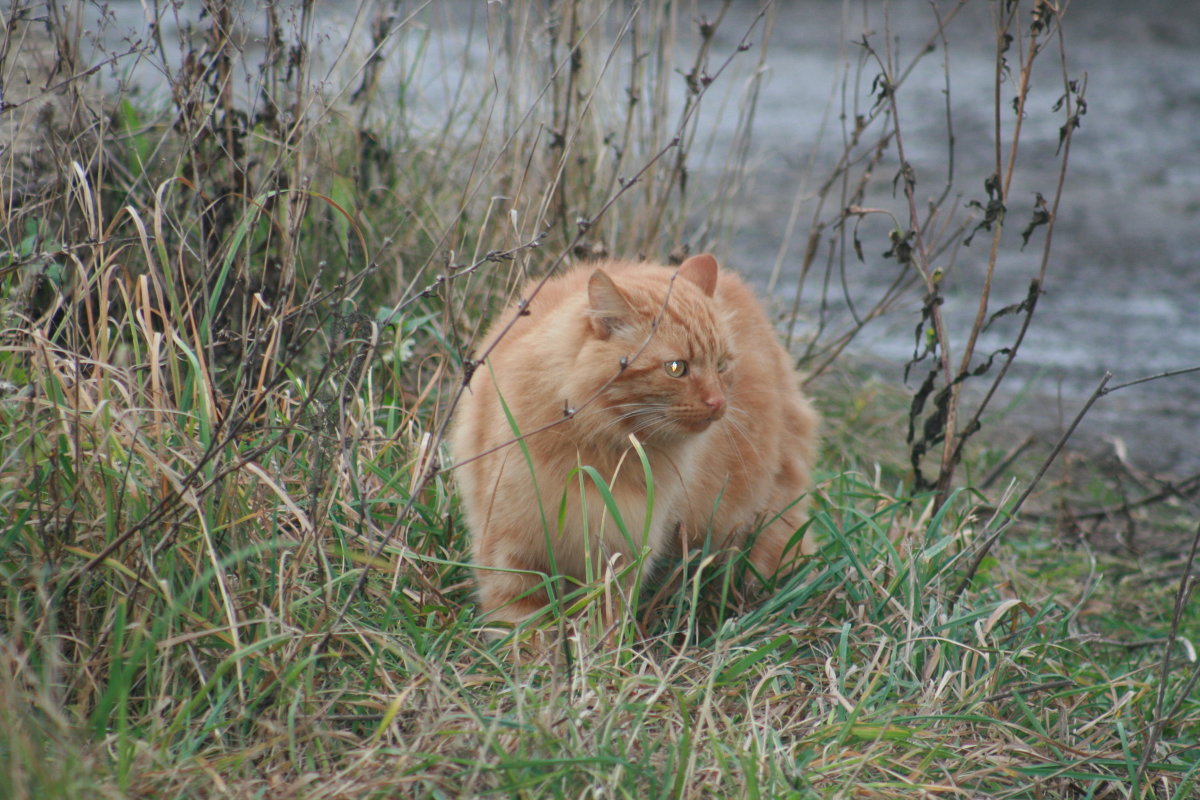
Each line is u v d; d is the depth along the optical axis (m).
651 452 6.28
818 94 28.02
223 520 5.72
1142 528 10.47
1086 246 18.73
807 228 18.69
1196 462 11.81
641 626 6.39
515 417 6.17
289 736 4.80
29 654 4.87
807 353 10.64
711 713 5.48
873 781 5.36
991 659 6.63
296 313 6.80
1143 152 23.94
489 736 4.70
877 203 19.98
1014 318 15.49
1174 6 36.72
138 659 4.85
